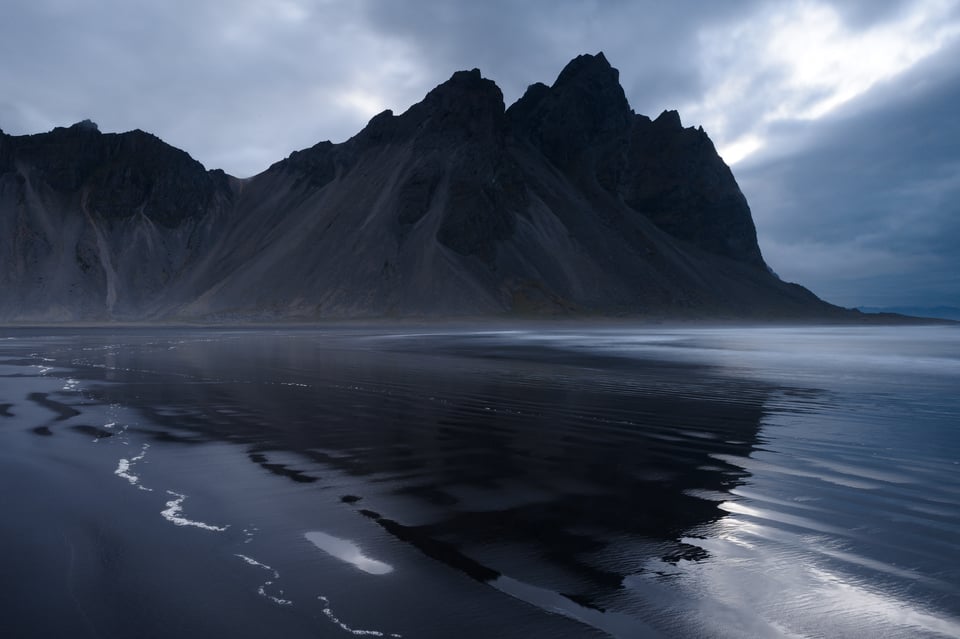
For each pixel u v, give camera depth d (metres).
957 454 10.22
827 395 18.14
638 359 33.22
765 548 5.98
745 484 8.38
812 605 4.75
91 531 6.37
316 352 37.62
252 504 7.39
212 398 16.95
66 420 13.32
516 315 132.75
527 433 12.09
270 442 11.13
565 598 4.87
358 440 11.36
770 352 40.47
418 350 40.50
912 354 38.69
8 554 5.71
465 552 5.85
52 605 4.68
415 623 4.42
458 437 11.69
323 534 6.33
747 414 14.48
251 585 5.06
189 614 4.54
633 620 4.50
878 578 5.25
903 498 7.69
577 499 7.68
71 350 39.06
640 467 9.38
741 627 4.40
